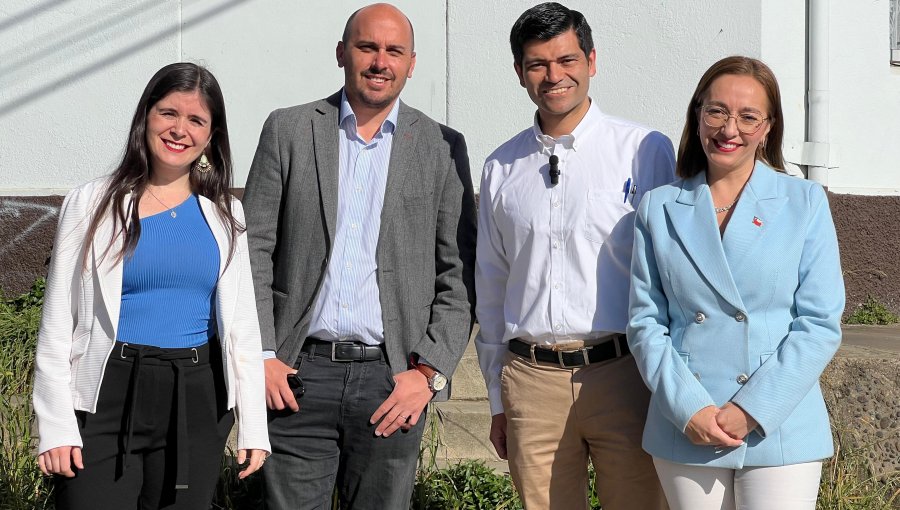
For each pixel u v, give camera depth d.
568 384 3.36
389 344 3.46
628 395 3.33
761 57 6.18
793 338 2.88
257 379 3.18
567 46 3.28
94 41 6.75
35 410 2.94
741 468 2.88
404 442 3.48
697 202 3.07
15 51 6.82
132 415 2.97
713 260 2.97
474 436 4.90
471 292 3.62
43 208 6.81
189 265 3.05
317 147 3.50
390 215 3.48
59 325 2.97
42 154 6.86
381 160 3.54
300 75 6.59
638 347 3.08
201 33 6.66
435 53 6.50
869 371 4.64
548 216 3.37
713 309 2.98
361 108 3.51
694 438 2.88
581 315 3.32
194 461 3.07
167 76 3.07
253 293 3.24
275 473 3.49
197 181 3.19
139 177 3.05
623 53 6.32
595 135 3.42
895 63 7.07
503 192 3.48
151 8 6.69
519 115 6.40
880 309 6.79
